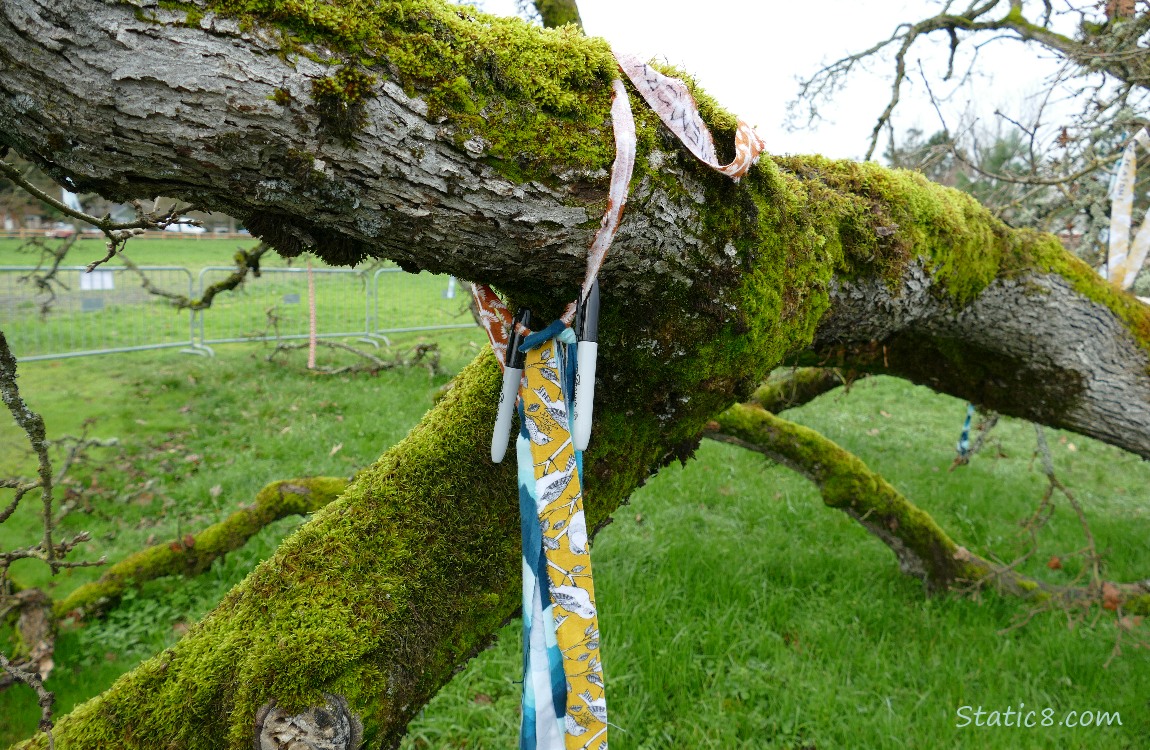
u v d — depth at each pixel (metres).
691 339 1.46
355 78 0.89
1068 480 7.00
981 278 2.26
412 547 1.43
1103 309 2.48
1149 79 3.76
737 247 1.38
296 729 1.24
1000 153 6.07
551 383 1.25
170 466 5.81
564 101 1.05
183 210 1.22
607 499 1.57
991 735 3.16
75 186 0.99
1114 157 3.55
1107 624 4.09
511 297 1.38
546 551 1.24
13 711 3.18
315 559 1.41
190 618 3.84
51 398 7.26
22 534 4.61
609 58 1.12
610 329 1.44
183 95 0.83
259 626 1.34
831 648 3.71
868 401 9.52
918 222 1.99
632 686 3.36
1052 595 3.89
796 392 4.80
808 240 1.58
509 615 1.53
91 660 3.51
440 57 0.96
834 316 1.93
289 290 12.08
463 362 9.80
